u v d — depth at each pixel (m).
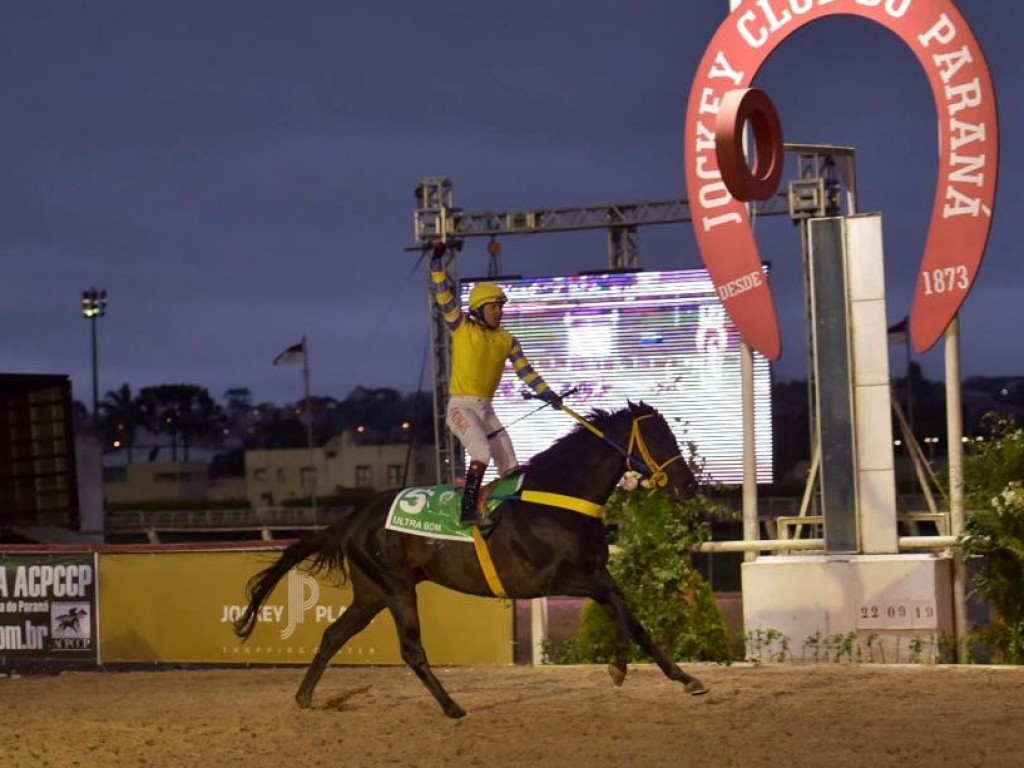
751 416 15.12
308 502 70.88
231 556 14.88
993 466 13.38
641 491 13.82
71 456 29.47
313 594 14.54
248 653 14.76
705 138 15.14
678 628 13.60
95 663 15.25
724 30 15.00
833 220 14.19
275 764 9.12
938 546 13.95
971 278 13.73
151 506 71.56
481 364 10.61
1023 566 12.88
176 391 113.94
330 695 12.11
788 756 8.70
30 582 15.53
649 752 8.97
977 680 11.63
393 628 14.30
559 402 10.58
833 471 14.05
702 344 36.69
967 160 13.75
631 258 37.59
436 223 36.03
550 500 10.28
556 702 11.18
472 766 8.81
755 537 14.96
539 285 37.59
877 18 14.18
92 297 61.22
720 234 15.09
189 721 10.98
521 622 22.27
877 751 8.74
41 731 10.71
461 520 10.49
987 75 13.66
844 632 13.61
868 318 14.03
